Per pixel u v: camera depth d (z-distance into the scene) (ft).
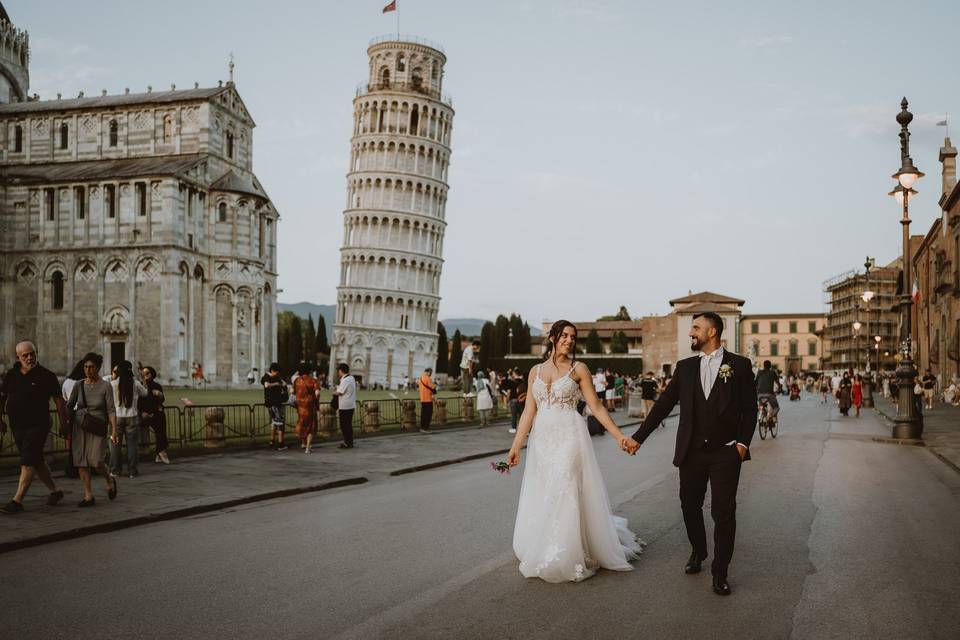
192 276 251.80
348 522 38.96
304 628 22.26
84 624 22.72
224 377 258.57
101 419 42.83
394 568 29.22
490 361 444.14
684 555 31.27
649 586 26.63
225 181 261.85
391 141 385.09
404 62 393.70
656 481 53.93
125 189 249.14
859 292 380.78
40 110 275.59
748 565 29.71
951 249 167.22
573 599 25.07
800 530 36.45
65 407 41.57
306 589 26.32
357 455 71.41
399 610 23.88
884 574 28.43
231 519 40.22
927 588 26.61
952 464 62.28
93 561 30.68
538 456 28.58
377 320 380.78
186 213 250.98
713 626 22.43
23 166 278.26
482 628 22.18
